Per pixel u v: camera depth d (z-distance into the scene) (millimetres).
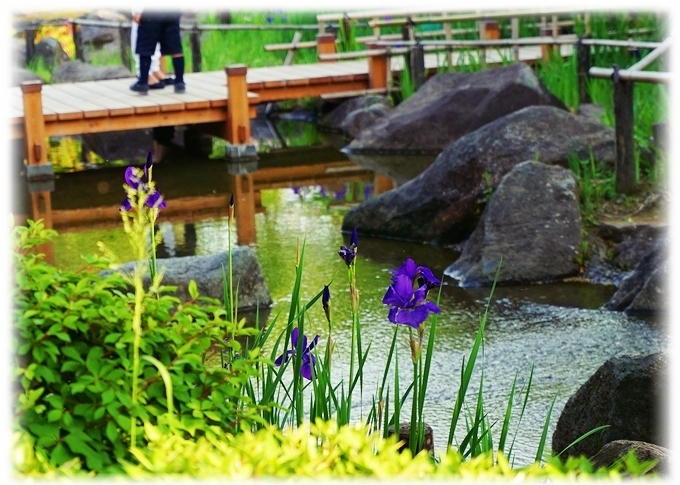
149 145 13500
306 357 3795
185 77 14867
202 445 2566
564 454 4574
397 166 12391
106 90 13438
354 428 2670
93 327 3199
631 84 8672
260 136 14656
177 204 10625
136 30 13297
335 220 9953
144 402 3016
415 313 3477
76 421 3002
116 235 9430
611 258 8031
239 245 9047
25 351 2973
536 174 8312
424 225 9164
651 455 3408
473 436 3656
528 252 7910
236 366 3238
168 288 3377
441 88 13414
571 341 6484
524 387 5766
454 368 6062
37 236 3436
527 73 12695
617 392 4352
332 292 7668
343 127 14320
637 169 8969
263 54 17906
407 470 2414
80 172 12281
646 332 6609
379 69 14961
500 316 7047
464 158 9250
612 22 14328
